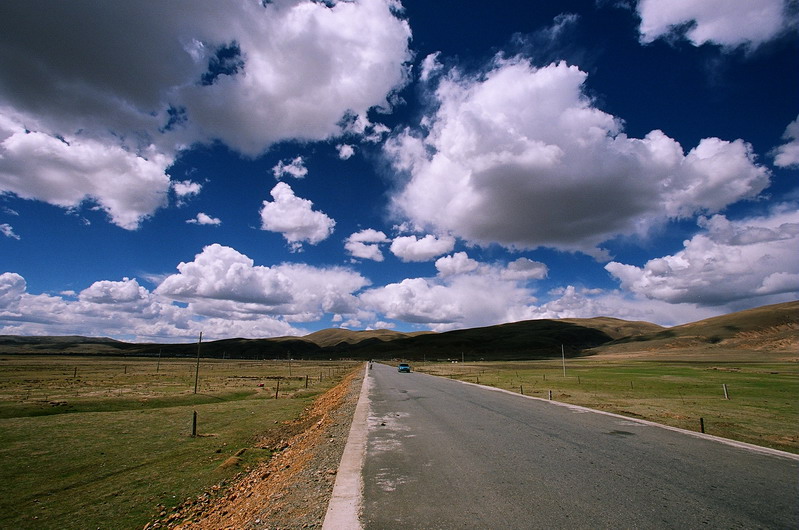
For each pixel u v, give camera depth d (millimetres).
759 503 5758
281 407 26078
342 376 63688
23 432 17609
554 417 14719
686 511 5457
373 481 7031
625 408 19078
